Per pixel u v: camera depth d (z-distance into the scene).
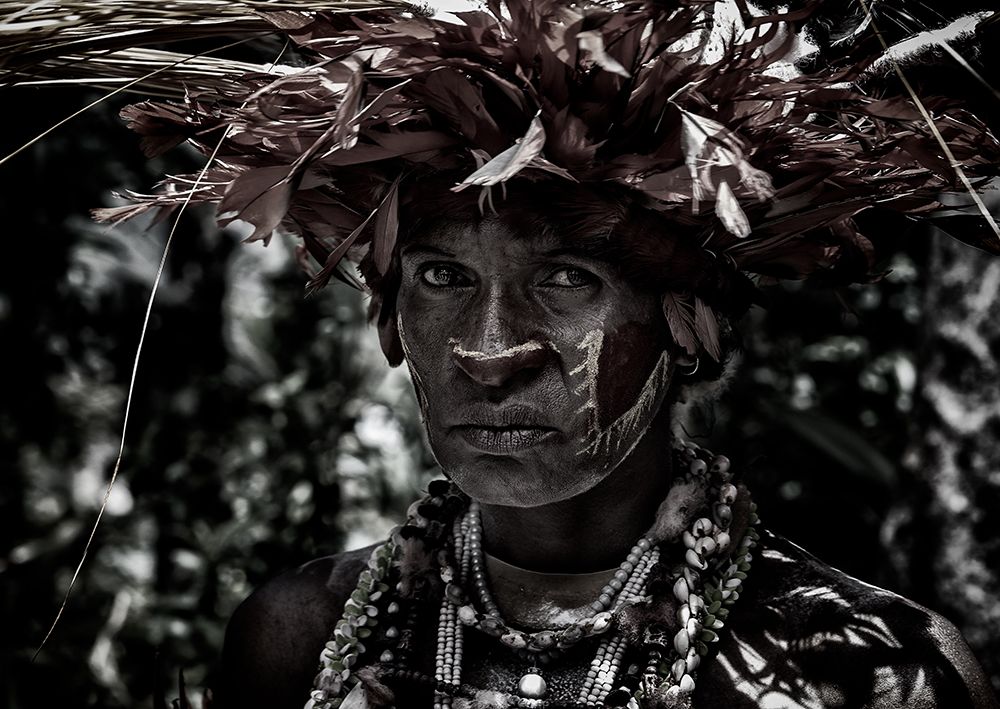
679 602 1.62
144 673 4.18
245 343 4.87
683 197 1.48
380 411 4.60
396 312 1.69
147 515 4.48
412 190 1.55
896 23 1.65
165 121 1.62
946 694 1.52
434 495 1.80
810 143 1.55
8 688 3.92
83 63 1.67
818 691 1.55
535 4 1.43
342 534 4.45
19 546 4.38
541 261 1.54
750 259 1.66
